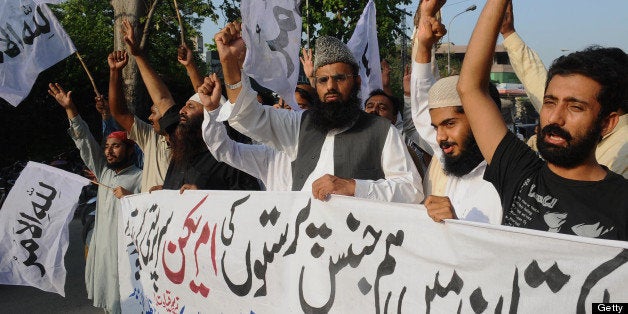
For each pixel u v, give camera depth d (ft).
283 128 11.50
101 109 19.57
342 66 10.83
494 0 7.59
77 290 23.26
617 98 6.47
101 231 17.63
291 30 11.98
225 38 11.01
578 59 6.55
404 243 7.68
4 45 15.33
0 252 14.60
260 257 9.90
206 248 11.07
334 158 10.82
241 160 12.12
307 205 9.21
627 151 9.81
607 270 5.54
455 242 7.02
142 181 16.85
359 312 8.23
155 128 15.69
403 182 10.11
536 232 6.07
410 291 7.53
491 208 8.55
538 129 6.90
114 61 16.16
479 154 9.00
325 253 8.80
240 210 10.47
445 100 8.98
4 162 56.49
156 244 12.72
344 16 37.65
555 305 5.90
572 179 6.66
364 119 11.00
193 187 12.30
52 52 15.87
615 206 6.39
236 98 11.03
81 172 55.16
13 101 15.34
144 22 26.25
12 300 21.95
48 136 59.93
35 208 14.65
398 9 39.40
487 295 6.59
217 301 10.77
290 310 9.31
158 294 12.60
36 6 15.70
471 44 7.79
